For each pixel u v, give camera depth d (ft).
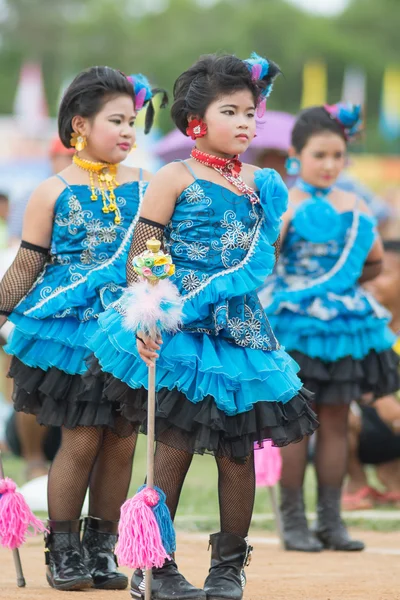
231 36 386.32
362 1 433.48
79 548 33.71
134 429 33.01
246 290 29.78
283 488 44.39
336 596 32.96
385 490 59.67
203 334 29.68
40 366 33.91
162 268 28.07
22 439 57.88
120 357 29.53
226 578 30.22
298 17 393.70
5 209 84.79
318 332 43.47
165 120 279.49
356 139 46.88
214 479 62.90
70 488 33.71
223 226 30.12
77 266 34.01
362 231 44.62
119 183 35.14
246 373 29.55
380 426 55.42
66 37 409.90
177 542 44.68
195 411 29.32
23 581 33.81
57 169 51.13
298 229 44.19
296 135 45.37
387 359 44.88
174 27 396.16
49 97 397.39
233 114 30.35
